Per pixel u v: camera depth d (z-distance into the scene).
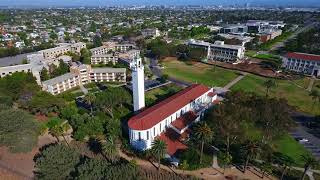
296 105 173.88
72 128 146.12
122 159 117.56
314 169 110.75
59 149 106.25
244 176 107.50
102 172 92.06
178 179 104.62
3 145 121.38
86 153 122.94
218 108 134.12
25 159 121.25
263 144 118.56
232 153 121.69
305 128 145.75
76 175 93.44
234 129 119.38
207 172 109.75
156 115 130.38
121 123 143.12
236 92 154.88
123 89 172.38
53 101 157.75
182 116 145.62
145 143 120.62
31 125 126.12
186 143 127.38
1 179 106.94
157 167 112.50
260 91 199.50
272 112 128.50
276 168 112.25
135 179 91.44
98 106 154.75
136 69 139.62
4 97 160.75
